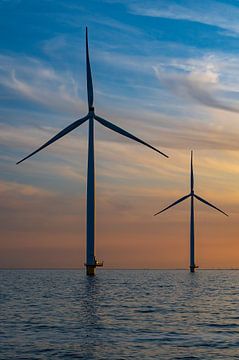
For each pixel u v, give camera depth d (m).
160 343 39.22
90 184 125.88
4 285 120.38
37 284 125.38
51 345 37.69
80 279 160.62
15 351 35.47
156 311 61.56
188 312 61.31
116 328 46.50
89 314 57.19
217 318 55.56
